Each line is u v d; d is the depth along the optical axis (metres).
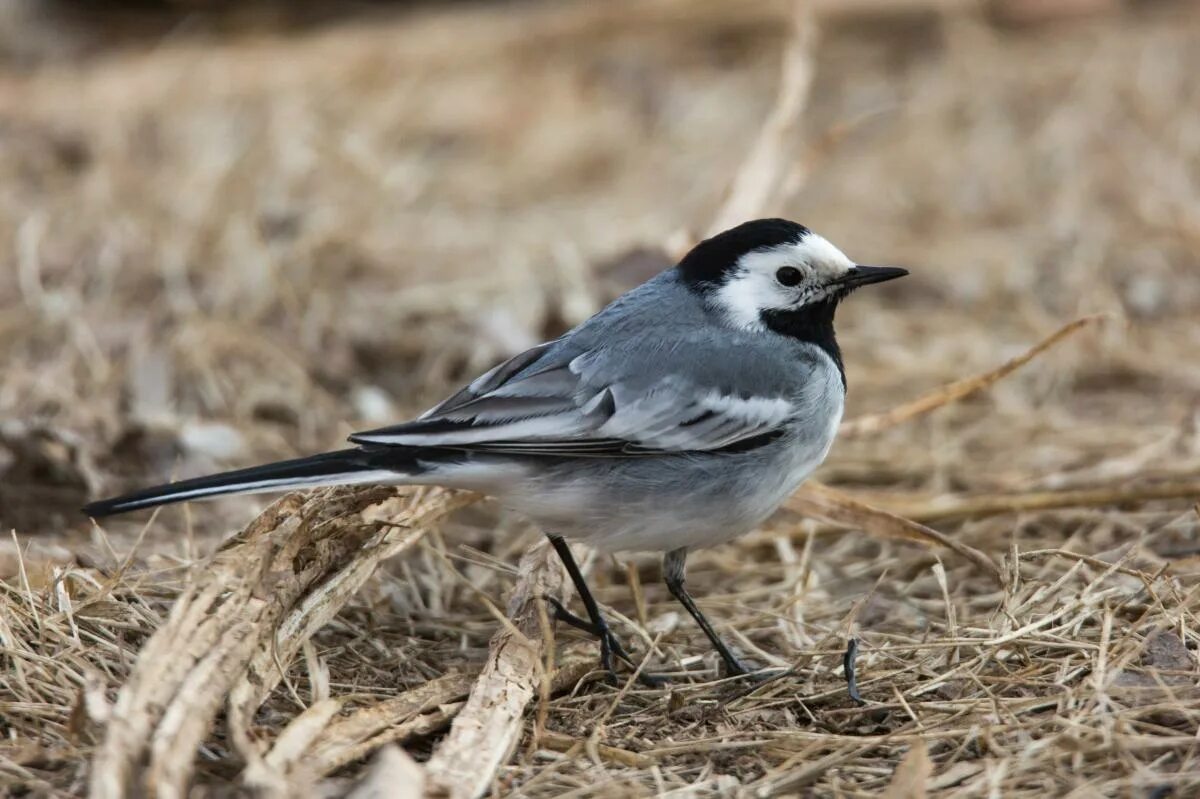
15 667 7.82
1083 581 9.49
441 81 20.55
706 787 7.21
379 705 7.72
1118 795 6.89
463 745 7.36
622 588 10.23
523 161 18.73
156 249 15.05
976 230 16.88
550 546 9.84
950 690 8.20
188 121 18.56
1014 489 11.33
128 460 11.66
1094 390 13.59
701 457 8.65
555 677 8.40
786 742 7.64
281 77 19.83
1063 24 21.88
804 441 8.95
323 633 9.03
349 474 7.88
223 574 7.80
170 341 13.30
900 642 8.98
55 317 13.55
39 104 19.12
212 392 12.74
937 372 13.71
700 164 18.44
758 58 21.42
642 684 8.73
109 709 6.96
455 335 14.20
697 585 10.39
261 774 6.60
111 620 8.39
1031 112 19.39
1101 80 19.80
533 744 7.61
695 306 9.11
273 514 8.47
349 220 15.96
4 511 10.56
